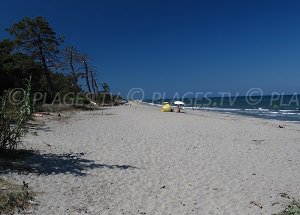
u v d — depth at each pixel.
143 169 10.30
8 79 30.28
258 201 7.92
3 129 9.74
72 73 42.38
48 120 20.98
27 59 35.75
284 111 46.88
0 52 36.97
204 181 9.33
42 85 38.97
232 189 8.73
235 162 11.71
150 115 30.38
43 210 6.69
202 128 20.61
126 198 7.75
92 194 7.81
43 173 8.91
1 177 8.11
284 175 10.27
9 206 6.60
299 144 15.70
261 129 21.08
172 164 11.08
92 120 23.78
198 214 7.09
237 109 54.59
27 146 11.89
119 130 18.52
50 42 38.84
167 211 7.16
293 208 7.26
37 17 37.88
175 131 18.81
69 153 11.66
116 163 10.84
